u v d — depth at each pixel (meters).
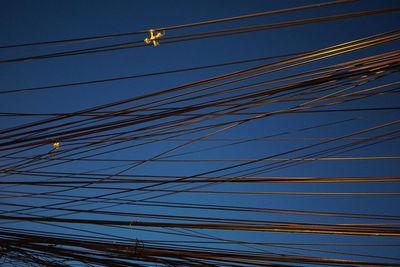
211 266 6.65
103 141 6.56
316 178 6.28
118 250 7.00
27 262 7.37
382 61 5.21
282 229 6.34
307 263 6.45
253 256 6.61
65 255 7.16
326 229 6.12
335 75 5.38
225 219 6.62
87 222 7.13
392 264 6.18
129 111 6.36
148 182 6.79
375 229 5.99
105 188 6.94
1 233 7.35
